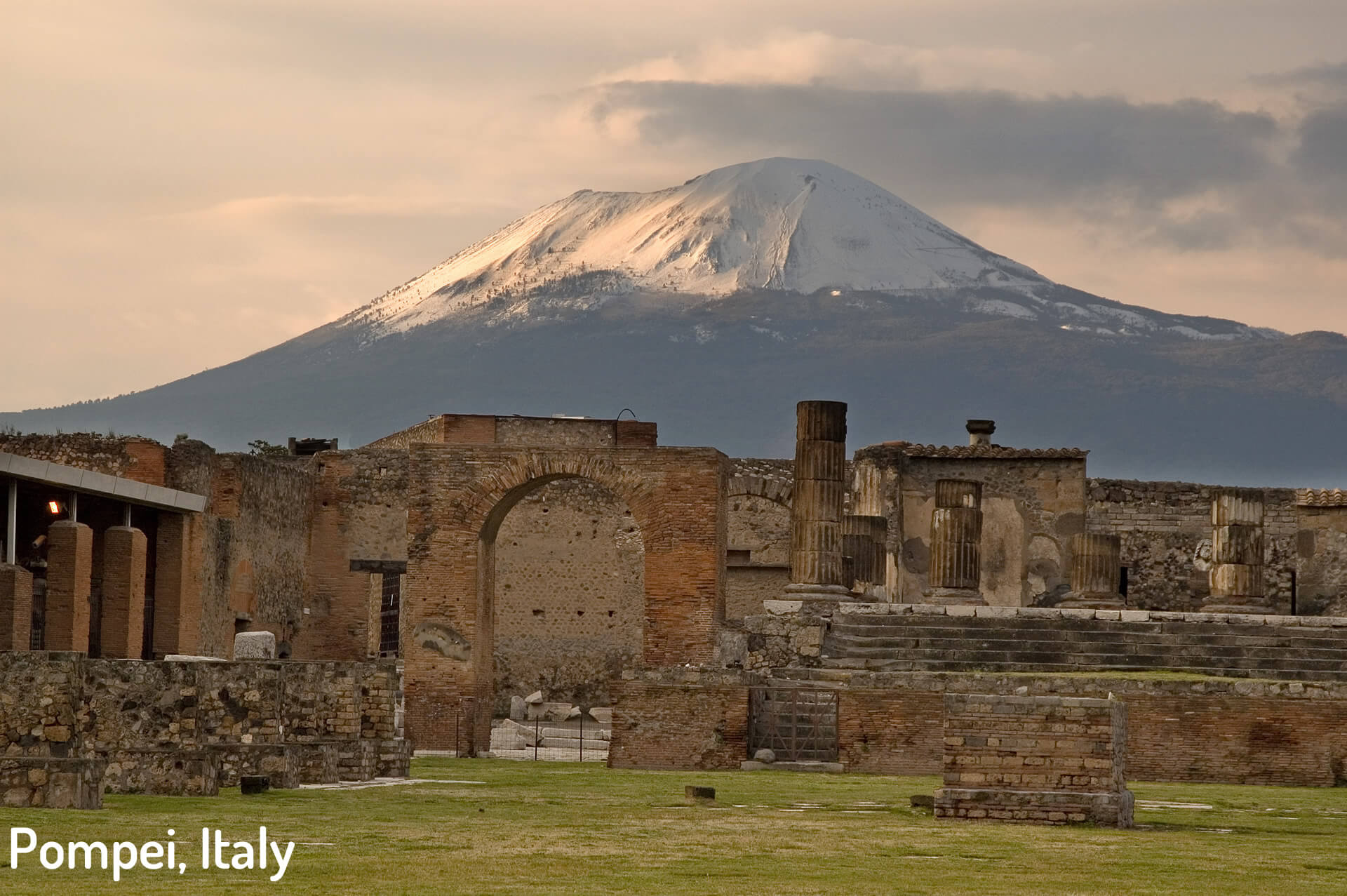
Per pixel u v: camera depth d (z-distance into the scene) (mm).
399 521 97188
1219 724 57594
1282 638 70938
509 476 73438
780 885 30031
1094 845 35656
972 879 31062
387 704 51281
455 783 50031
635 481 72875
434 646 73000
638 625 97625
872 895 29172
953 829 38250
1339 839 38812
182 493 75000
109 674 43125
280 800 41719
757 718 60562
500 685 97062
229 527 84062
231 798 41406
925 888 29938
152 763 41688
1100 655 69312
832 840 35938
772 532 101688
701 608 72125
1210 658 69188
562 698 97188
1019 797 39625
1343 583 98312
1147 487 102438
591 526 98312
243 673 45531
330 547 96812
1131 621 71625
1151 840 36938
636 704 60812
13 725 40156
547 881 29891
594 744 77500
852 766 58844
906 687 61375
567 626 97688
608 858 32750
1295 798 50500
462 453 73812
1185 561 101562
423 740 72500
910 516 101000
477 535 73438
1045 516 100500
